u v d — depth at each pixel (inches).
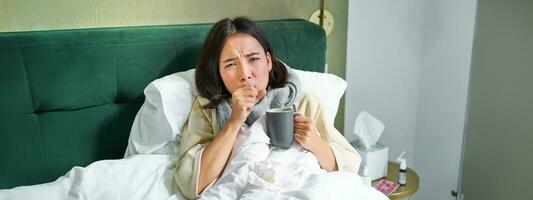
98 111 52.6
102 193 45.3
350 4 76.6
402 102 86.5
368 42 80.3
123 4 55.4
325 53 72.0
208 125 52.7
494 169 72.0
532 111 64.5
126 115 54.9
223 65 50.5
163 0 58.2
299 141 50.5
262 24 64.1
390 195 65.9
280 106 53.4
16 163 47.7
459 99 78.4
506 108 68.2
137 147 52.2
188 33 57.7
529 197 67.3
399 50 83.0
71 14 51.9
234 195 45.1
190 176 48.1
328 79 61.6
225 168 48.9
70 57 48.8
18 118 47.0
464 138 76.2
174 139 52.6
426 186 88.8
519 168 68.1
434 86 83.4
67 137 50.6
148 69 54.6
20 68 46.2
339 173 48.2
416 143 89.6
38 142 48.8
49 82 48.0
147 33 54.4
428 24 82.2
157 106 51.0
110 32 51.9
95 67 50.6
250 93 49.1
